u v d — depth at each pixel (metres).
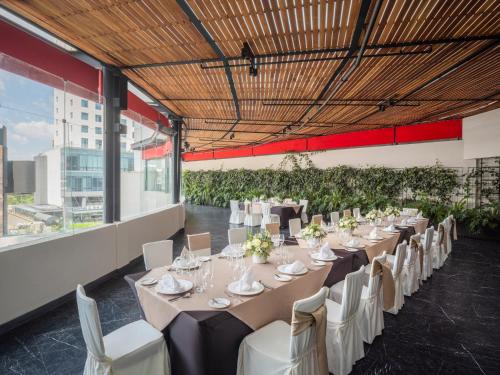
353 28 3.53
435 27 3.54
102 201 5.14
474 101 6.81
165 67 4.86
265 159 15.47
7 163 3.43
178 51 4.23
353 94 6.21
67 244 4.05
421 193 9.53
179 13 3.29
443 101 6.80
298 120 8.92
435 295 4.46
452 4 3.08
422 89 5.90
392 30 3.60
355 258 3.94
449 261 6.21
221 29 3.57
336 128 10.55
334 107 7.30
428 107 7.41
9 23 3.63
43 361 2.75
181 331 2.20
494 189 8.34
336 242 4.45
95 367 2.05
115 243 5.09
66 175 4.25
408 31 3.63
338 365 2.58
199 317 2.06
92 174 4.86
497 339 3.26
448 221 6.36
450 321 3.65
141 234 6.16
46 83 3.89
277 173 14.20
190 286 2.55
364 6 3.02
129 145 6.50
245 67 4.74
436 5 3.10
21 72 3.54
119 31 3.69
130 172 6.57
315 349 2.18
